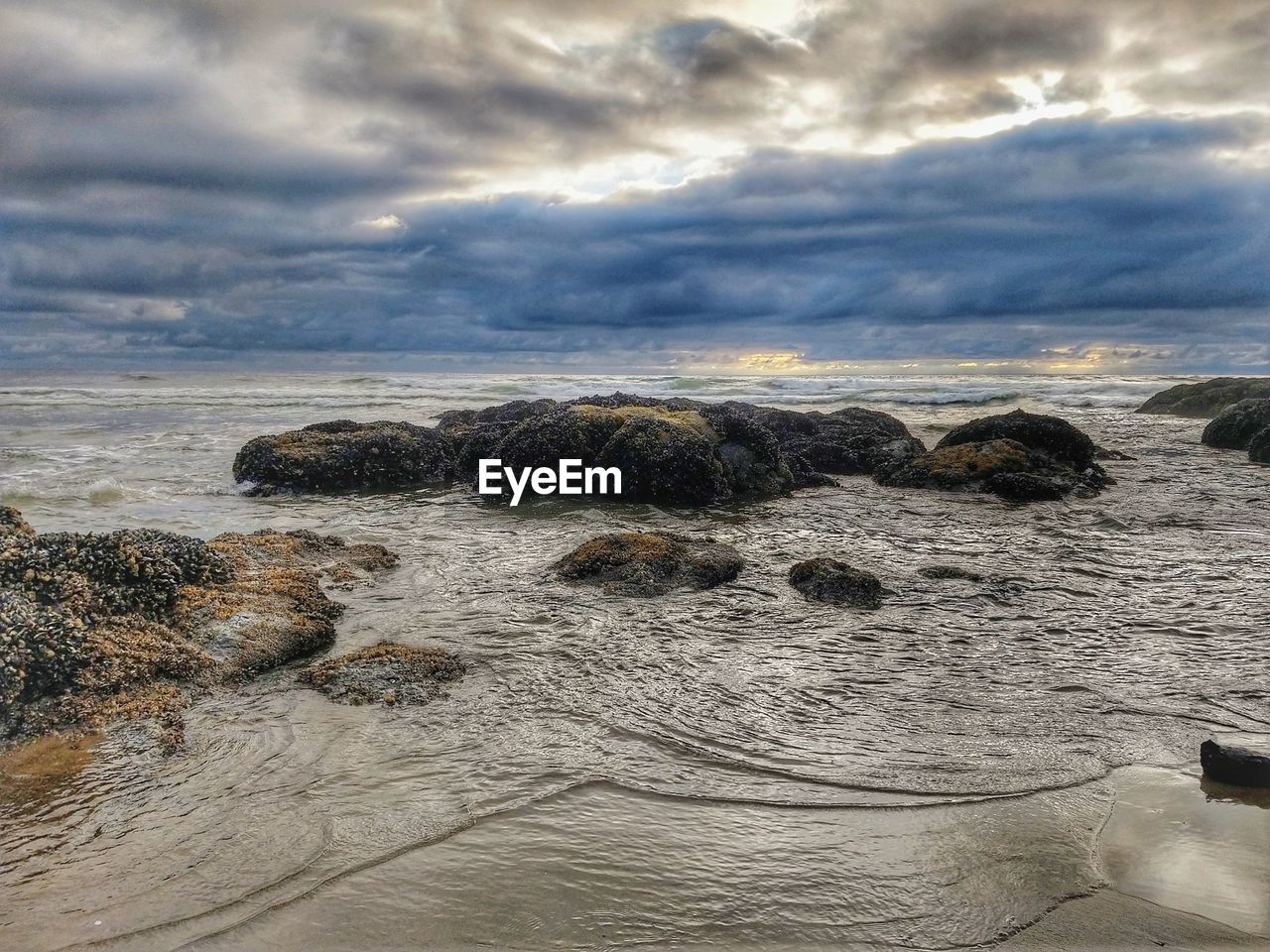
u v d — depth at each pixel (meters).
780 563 7.74
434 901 3.37
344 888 3.45
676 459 10.84
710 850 3.74
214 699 5.07
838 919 3.28
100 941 3.12
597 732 4.72
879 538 8.80
